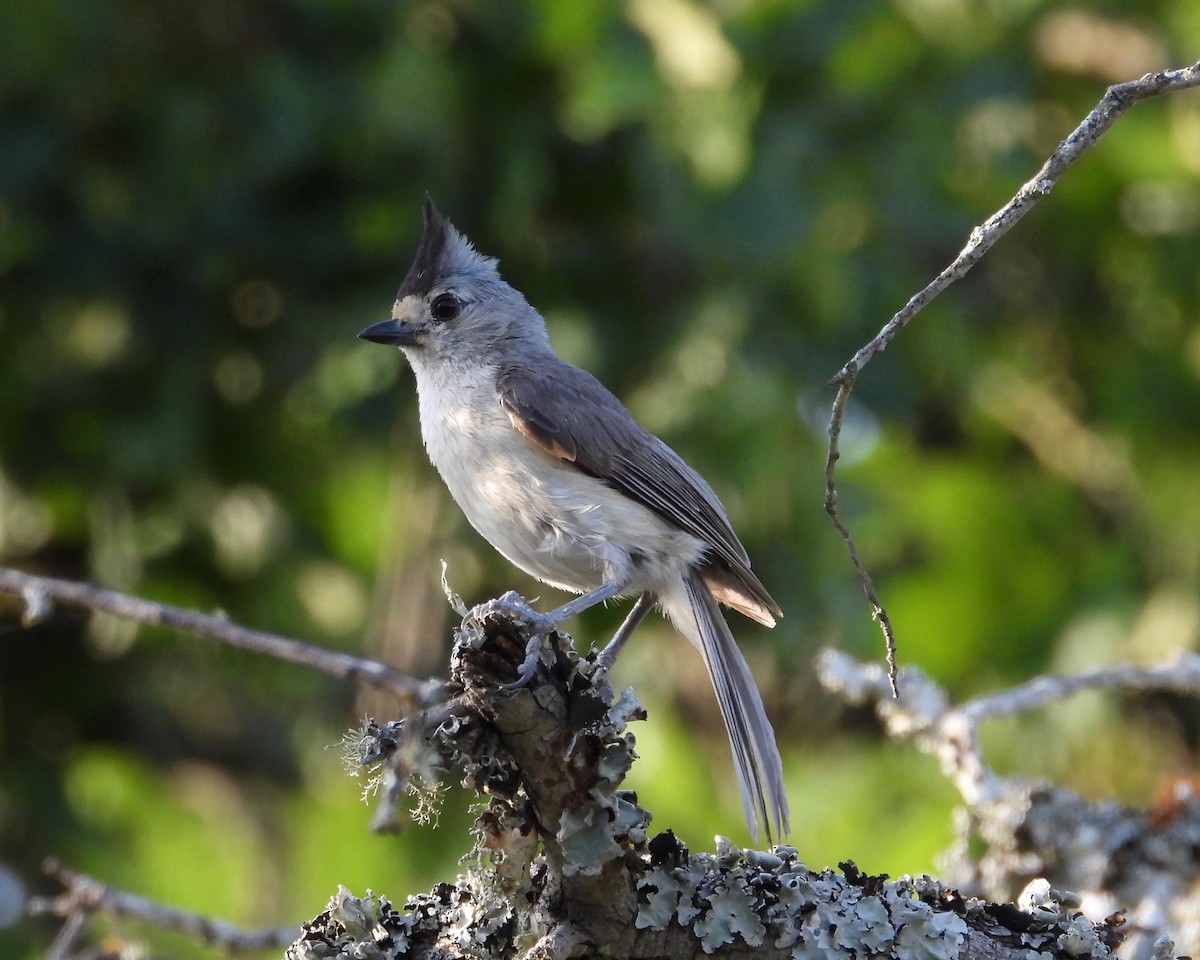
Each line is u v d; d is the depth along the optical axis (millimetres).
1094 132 5305
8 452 11172
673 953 5723
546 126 10977
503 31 10828
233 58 11156
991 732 12070
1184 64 11945
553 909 5719
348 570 11766
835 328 11219
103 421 11172
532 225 11188
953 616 12367
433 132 10664
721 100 10430
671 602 8461
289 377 11305
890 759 11375
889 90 11156
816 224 10750
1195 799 7477
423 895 6148
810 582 11148
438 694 5266
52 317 11195
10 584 5887
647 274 11281
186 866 11180
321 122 10875
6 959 10664
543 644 5609
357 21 11094
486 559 11273
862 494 11305
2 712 11633
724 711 7910
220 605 11711
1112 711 11883
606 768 5496
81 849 11203
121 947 7449
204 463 11391
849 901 5805
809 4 10516
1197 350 12609
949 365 11883
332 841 10992
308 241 11211
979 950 5766
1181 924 7312
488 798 6117
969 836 8055
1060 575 12609
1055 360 13094
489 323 8930
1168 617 12102
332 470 11664
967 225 11648
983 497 12766
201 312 11312
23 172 10938
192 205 11078
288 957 5980
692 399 10742
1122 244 12695
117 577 11078
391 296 10969
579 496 8289
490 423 8492
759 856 5879
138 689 11789
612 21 10508
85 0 10812
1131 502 12711
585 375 8797
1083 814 7426
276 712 11805
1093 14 12164
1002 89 11406
